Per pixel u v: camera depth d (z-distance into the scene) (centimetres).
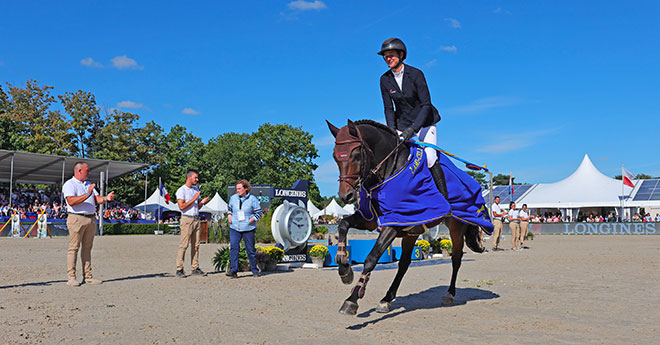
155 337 495
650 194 4159
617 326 544
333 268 1262
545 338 490
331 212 5059
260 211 1061
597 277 1009
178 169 6381
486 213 694
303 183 1355
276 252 1190
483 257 1580
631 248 1995
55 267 1217
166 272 1121
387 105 652
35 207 3762
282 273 1125
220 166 6381
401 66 635
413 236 625
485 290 830
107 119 5941
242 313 627
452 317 598
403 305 686
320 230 3316
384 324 559
